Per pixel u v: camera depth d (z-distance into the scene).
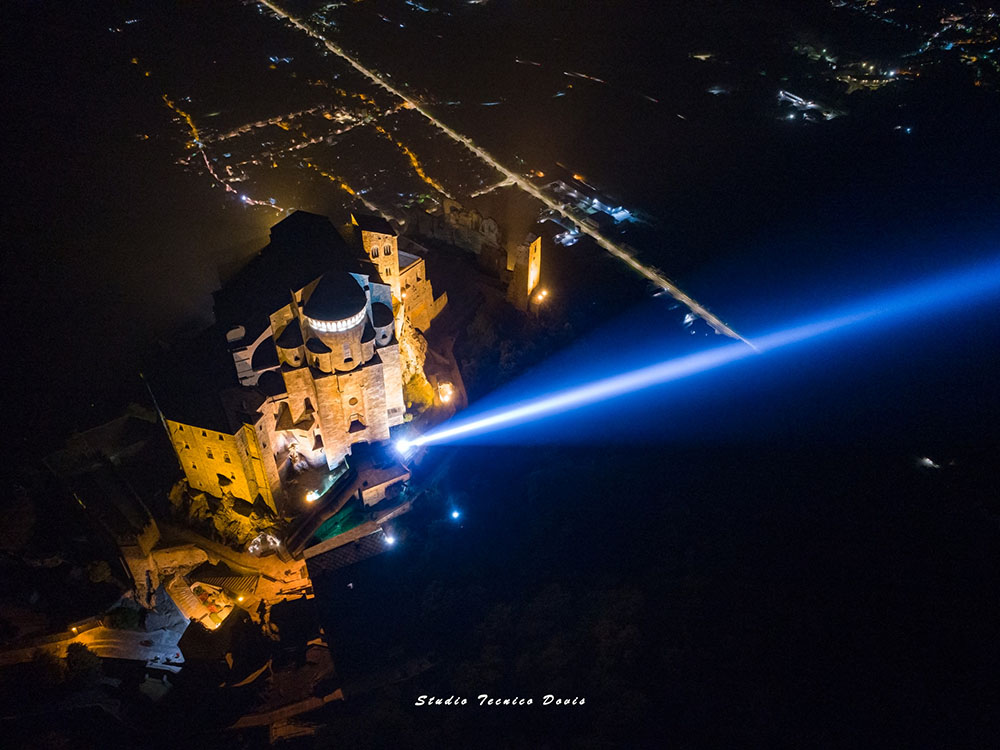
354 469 71.56
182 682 61.47
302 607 64.88
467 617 65.12
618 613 62.09
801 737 52.75
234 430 60.41
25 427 71.25
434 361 84.94
